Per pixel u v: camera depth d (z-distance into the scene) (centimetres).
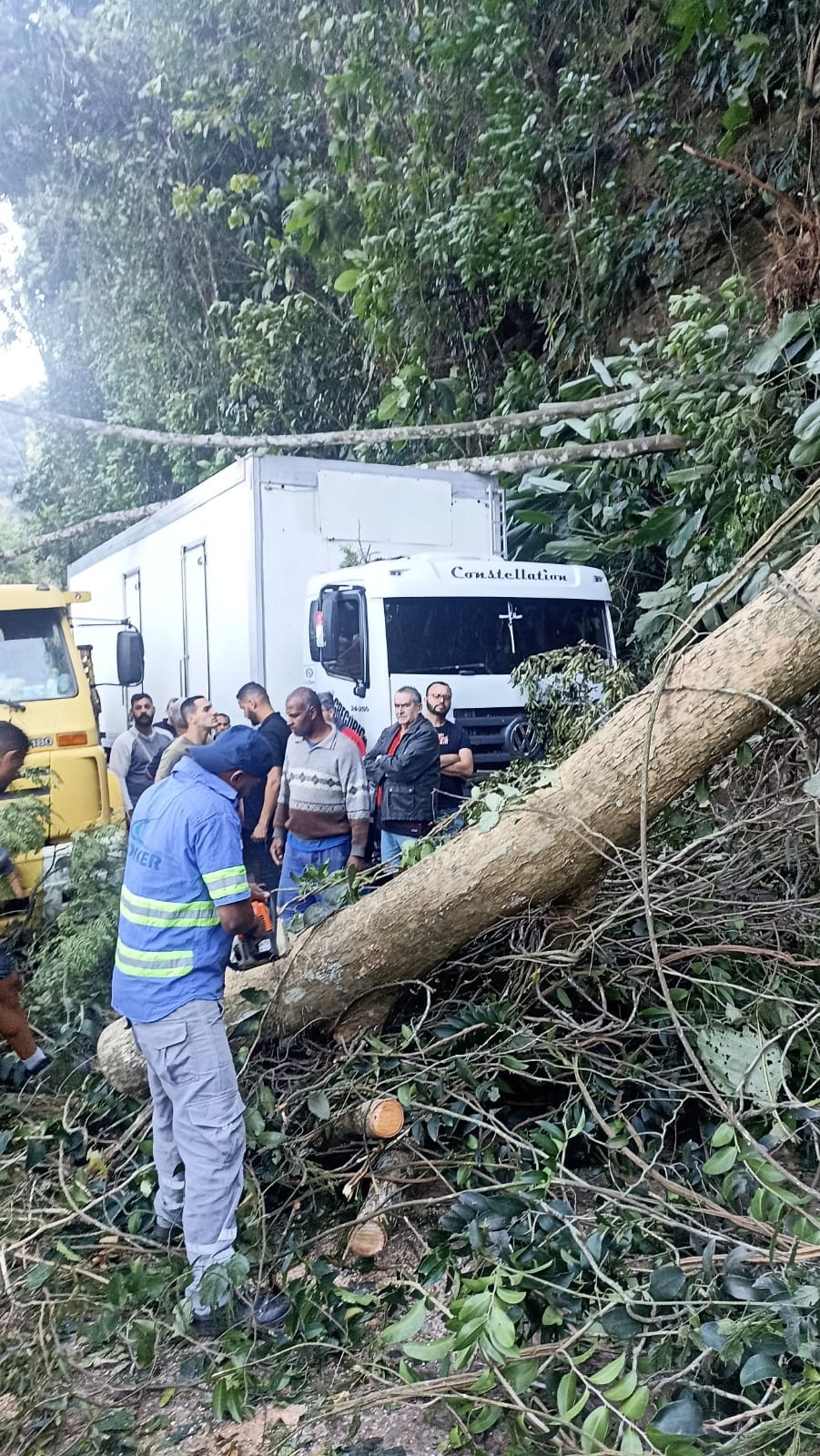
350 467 704
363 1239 319
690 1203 296
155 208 1345
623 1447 214
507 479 857
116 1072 387
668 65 953
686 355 629
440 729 605
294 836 578
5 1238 345
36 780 632
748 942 374
